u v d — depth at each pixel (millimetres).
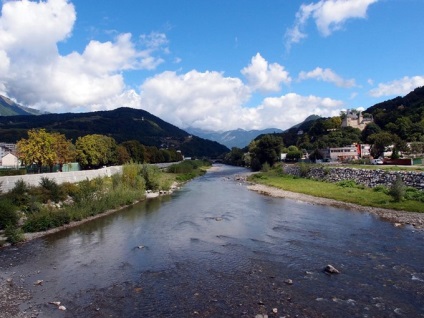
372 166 71875
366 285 19375
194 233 33375
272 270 22328
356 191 54156
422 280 19891
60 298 18656
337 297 17906
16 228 33312
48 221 36156
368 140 142625
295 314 16094
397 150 94375
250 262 24109
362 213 40750
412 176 48938
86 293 19266
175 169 118875
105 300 18281
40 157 68938
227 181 96312
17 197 40156
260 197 59094
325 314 16047
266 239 30359
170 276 21734
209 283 20375
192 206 50375
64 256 26453
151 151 158250
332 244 27984
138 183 64000
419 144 110312
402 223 34781
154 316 16312
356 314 16016
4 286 20531
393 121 166375
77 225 38125
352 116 194000
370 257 24281
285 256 25266
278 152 134750
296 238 30344
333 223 35969
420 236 29578
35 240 31641
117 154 119062
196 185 84938
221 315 16219
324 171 75125
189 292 19109
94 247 28938
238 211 45250
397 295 17984
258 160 138125
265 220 38812
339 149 132125
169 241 30531
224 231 33969
